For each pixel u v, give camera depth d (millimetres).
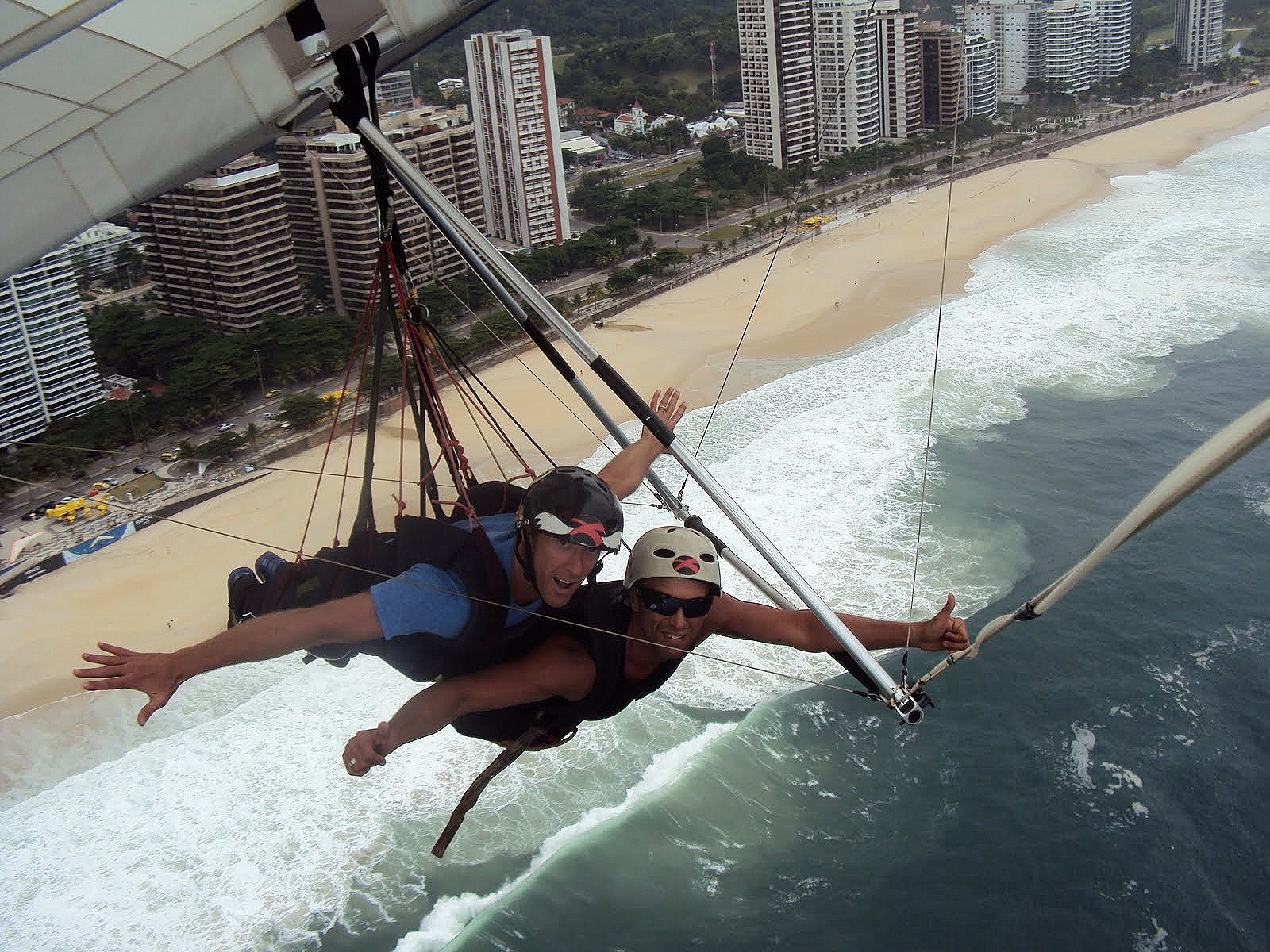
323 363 75438
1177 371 60875
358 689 36844
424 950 27984
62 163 5418
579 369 70438
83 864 31641
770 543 5961
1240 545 40656
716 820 30469
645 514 45750
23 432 63938
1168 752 31688
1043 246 92438
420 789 32062
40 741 40094
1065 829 29656
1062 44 156375
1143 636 36219
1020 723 32969
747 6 119438
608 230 102375
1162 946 26500
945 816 30125
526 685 5039
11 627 49000
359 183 83000
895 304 81875
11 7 4598
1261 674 34344
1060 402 57281
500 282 6211
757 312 83312
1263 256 82625
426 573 4906
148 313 91125
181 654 4551
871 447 52062
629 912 28141
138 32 5027
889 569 41719
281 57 5586
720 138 127750
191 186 82375
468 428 62094
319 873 30312
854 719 33250
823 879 28656
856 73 123125
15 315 63531
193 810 32969
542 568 4898
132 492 60438
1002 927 27094
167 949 28984
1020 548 42531
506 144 104125
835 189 121375
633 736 32844
